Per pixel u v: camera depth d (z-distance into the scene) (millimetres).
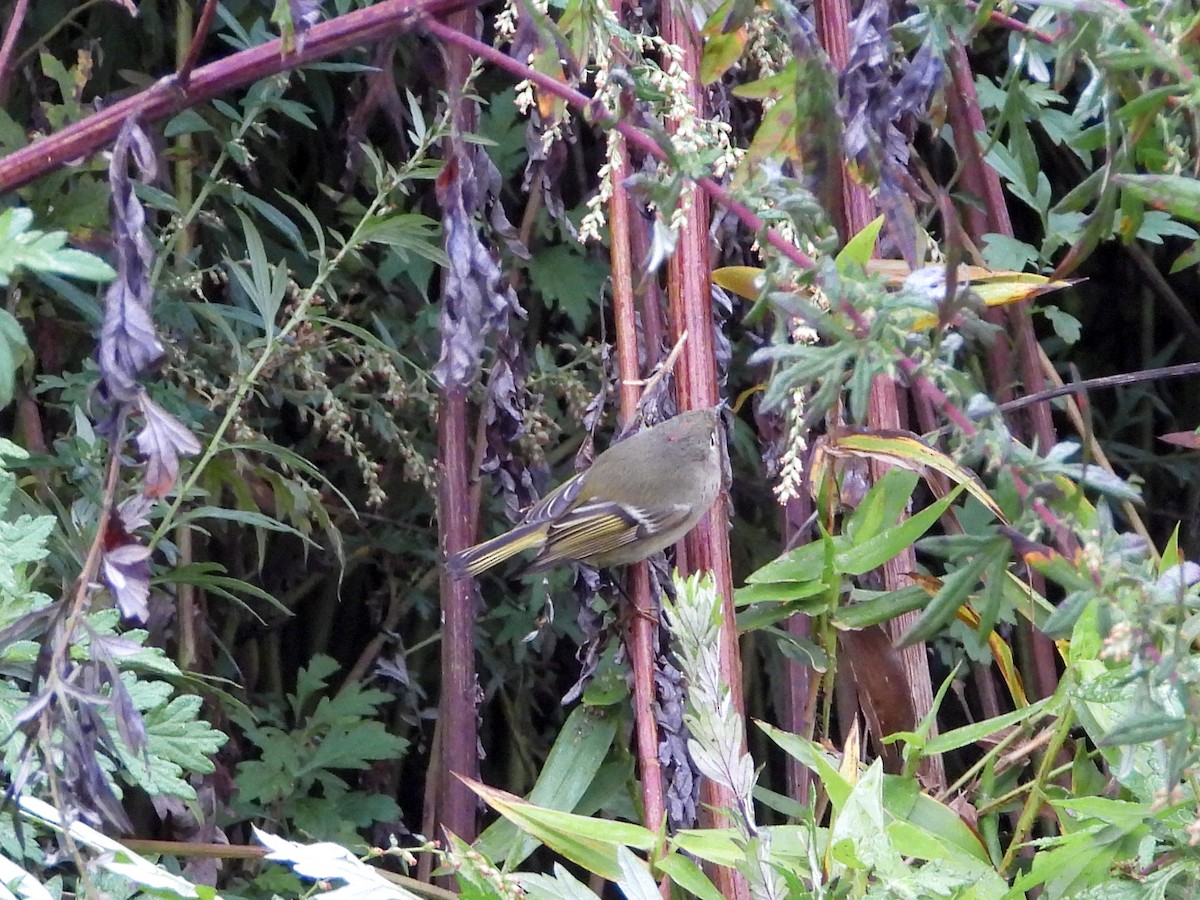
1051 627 3221
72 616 3830
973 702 8547
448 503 6457
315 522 8344
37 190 5559
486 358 7418
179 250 7074
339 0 6426
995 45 8250
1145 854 4219
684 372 5750
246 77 4273
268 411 8344
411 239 6242
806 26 3770
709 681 4445
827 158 3799
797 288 4254
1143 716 3248
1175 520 9445
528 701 8773
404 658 7859
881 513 5645
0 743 3918
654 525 5719
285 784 7047
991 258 6422
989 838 5520
